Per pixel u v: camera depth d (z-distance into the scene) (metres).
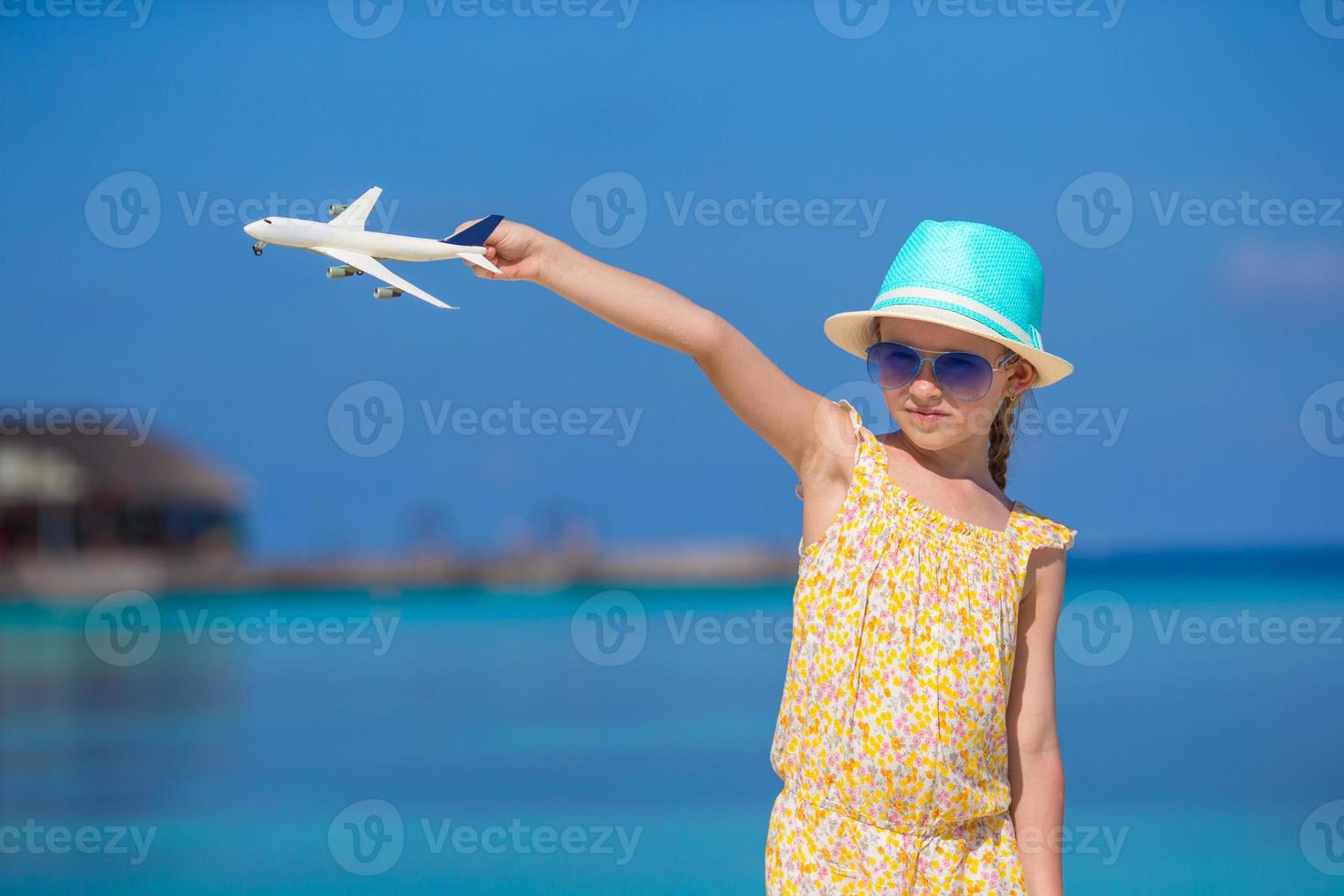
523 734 12.73
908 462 3.55
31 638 26.28
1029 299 3.56
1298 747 11.53
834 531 3.37
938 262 3.48
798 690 3.37
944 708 3.28
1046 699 3.60
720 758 11.52
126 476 40.44
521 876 7.86
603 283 3.11
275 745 12.27
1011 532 3.52
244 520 39.88
